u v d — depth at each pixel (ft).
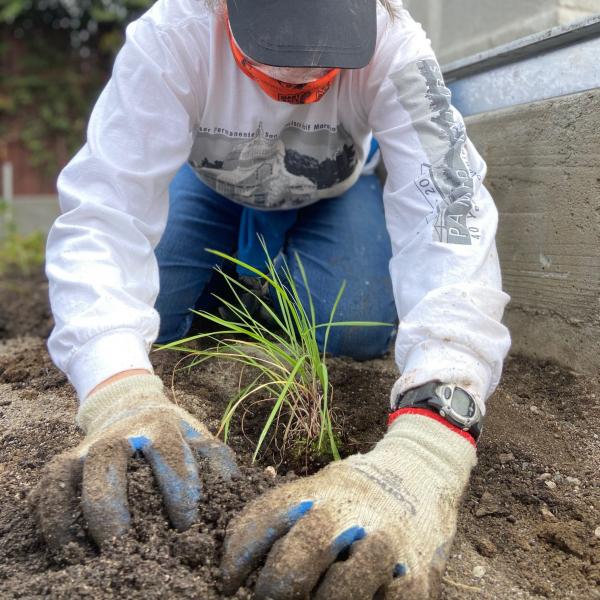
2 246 8.68
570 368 3.11
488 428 2.70
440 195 2.34
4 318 5.08
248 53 2.22
